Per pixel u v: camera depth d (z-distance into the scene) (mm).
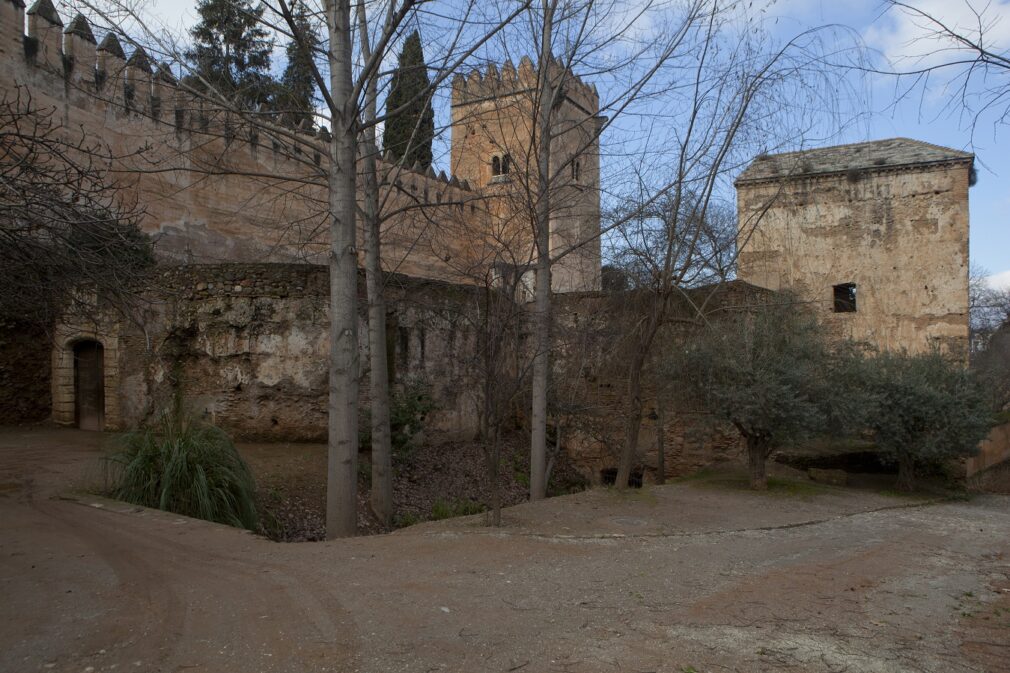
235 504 10750
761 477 14094
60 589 6223
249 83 12414
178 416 12047
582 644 5211
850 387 14648
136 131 20391
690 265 12859
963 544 9914
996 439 20250
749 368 13297
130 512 9492
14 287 8258
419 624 5516
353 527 10602
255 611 5750
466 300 19781
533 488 13898
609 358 17641
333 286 10727
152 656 4801
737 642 5348
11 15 17422
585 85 15328
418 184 27781
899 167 22484
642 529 10039
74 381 17234
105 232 8695
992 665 5062
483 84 13469
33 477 11414
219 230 23000
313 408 16188
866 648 5320
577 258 20734
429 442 18641
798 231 23547
